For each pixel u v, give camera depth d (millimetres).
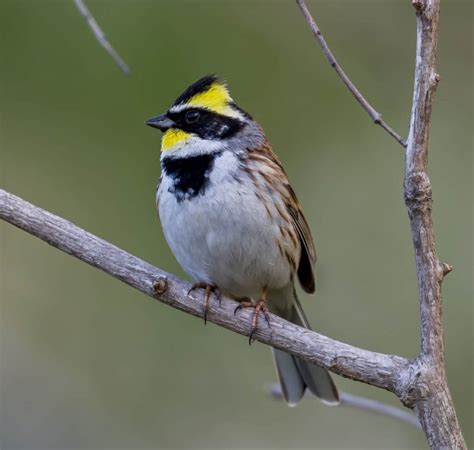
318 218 14328
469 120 14781
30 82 14094
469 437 12758
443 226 14227
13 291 13977
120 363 13594
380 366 7793
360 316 13977
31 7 13992
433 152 14602
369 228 14305
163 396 13438
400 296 13992
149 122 9992
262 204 9641
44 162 14164
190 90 9992
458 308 13539
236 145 9812
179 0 14305
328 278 14227
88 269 14078
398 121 14758
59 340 13758
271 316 8734
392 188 14445
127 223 13938
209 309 8852
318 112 14734
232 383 13508
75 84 14039
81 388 13305
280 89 14656
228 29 14508
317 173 14508
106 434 12977
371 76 14930
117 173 14039
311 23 7645
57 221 8781
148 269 8773
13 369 13312
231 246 9648
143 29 14078
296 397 10273
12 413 12906
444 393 7379
